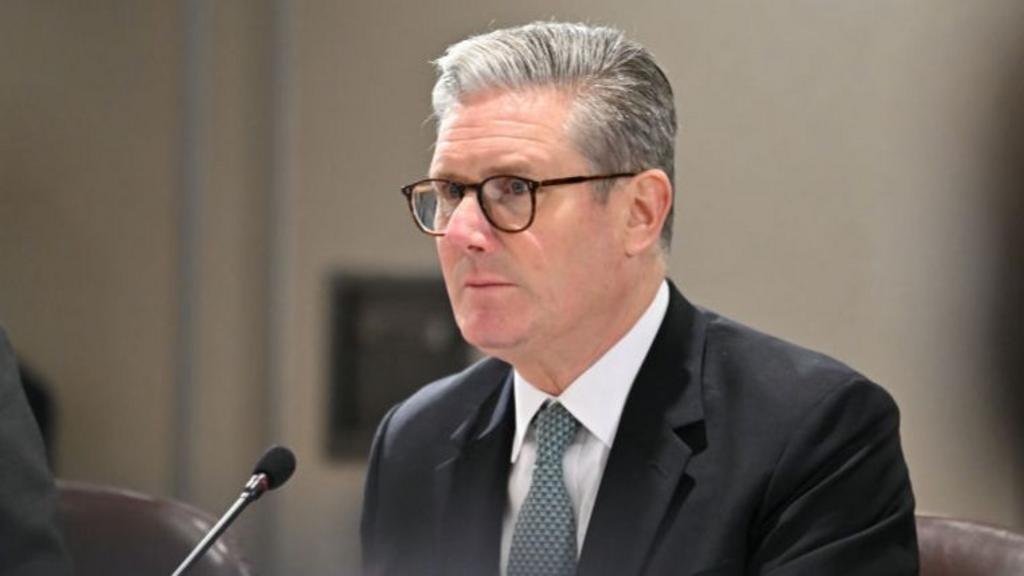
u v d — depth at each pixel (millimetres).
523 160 4977
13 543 5582
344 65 11875
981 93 10992
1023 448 10961
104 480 12102
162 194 12039
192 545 6426
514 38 5137
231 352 12047
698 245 11328
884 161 11156
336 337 11977
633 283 5277
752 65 11242
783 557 5000
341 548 11867
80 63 12078
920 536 6016
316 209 11961
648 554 5082
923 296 11141
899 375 11203
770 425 5191
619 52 5164
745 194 11273
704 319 5637
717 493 5109
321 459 11961
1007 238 10984
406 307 11898
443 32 11734
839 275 11234
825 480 5086
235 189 12008
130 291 12117
